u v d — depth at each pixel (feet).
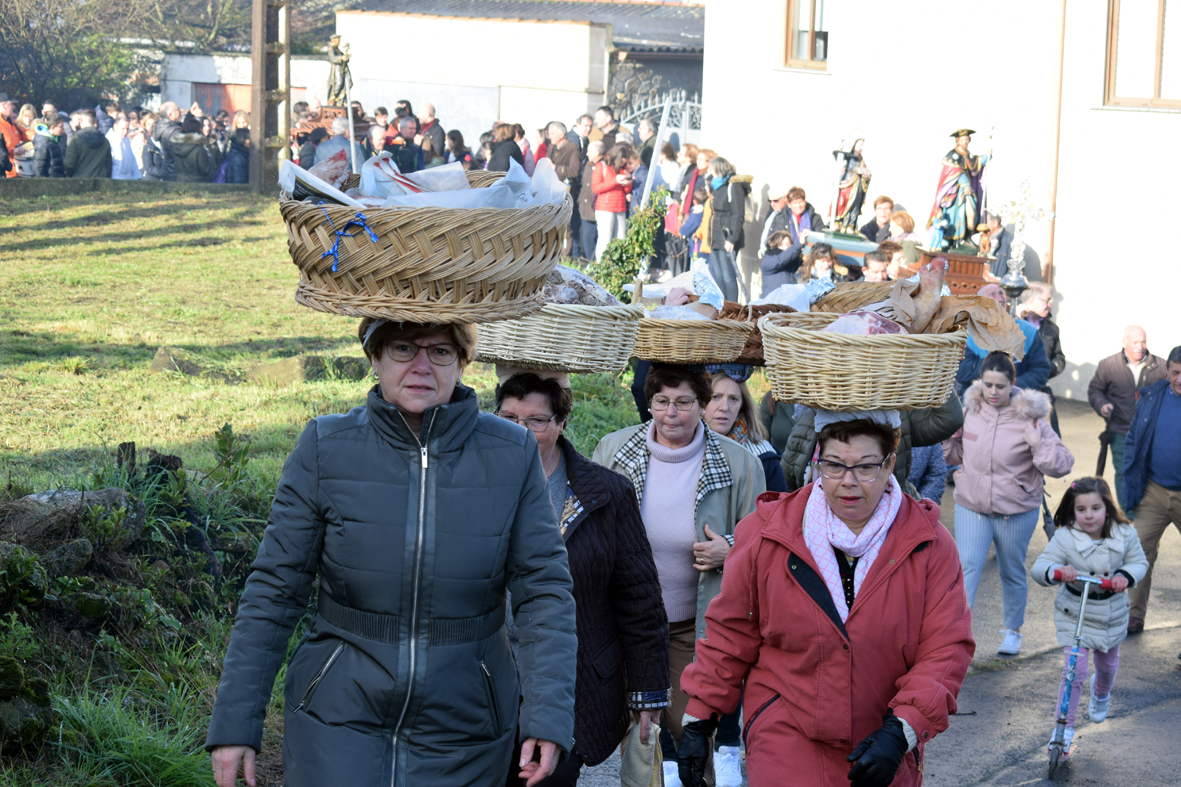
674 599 14.74
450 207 8.78
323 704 9.02
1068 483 37.65
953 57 55.26
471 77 85.97
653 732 12.34
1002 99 53.72
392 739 9.02
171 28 108.27
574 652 9.45
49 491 18.37
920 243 49.06
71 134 80.38
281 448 30.30
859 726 10.91
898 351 10.93
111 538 17.60
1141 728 19.38
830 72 60.18
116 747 14.02
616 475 12.41
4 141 76.38
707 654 11.68
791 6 62.23
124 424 32.27
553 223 8.96
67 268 57.82
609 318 12.89
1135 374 33.24
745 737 11.59
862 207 55.83
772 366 11.61
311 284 8.75
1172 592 27.48
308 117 83.25
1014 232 53.62
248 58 105.70
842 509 11.03
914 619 10.91
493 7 96.12
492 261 8.54
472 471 9.23
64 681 14.97
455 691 9.03
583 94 83.76
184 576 18.61
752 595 11.46
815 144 61.16
